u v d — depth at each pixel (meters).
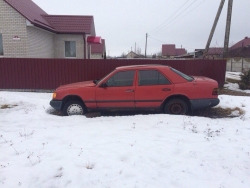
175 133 5.32
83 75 11.61
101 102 6.95
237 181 3.46
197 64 11.84
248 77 13.03
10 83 11.55
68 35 17.80
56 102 7.12
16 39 13.45
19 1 15.50
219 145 4.69
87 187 3.25
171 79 6.89
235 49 46.00
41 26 14.18
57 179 3.43
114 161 3.92
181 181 3.41
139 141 4.80
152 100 6.89
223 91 11.89
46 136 5.13
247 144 4.77
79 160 3.95
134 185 3.27
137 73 6.95
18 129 5.73
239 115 7.20
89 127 5.76
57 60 11.47
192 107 6.88
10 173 3.57
